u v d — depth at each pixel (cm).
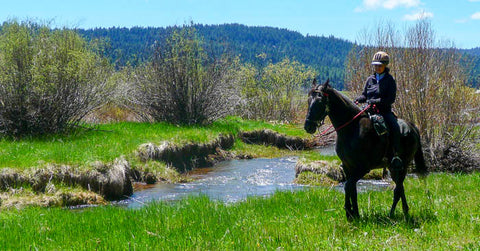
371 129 779
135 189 1397
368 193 1092
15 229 791
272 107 3006
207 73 2245
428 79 1692
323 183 1480
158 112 2223
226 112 2359
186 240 688
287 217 826
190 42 2236
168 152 1666
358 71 1820
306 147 2384
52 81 1617
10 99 1561
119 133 1778
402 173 826
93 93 1770
